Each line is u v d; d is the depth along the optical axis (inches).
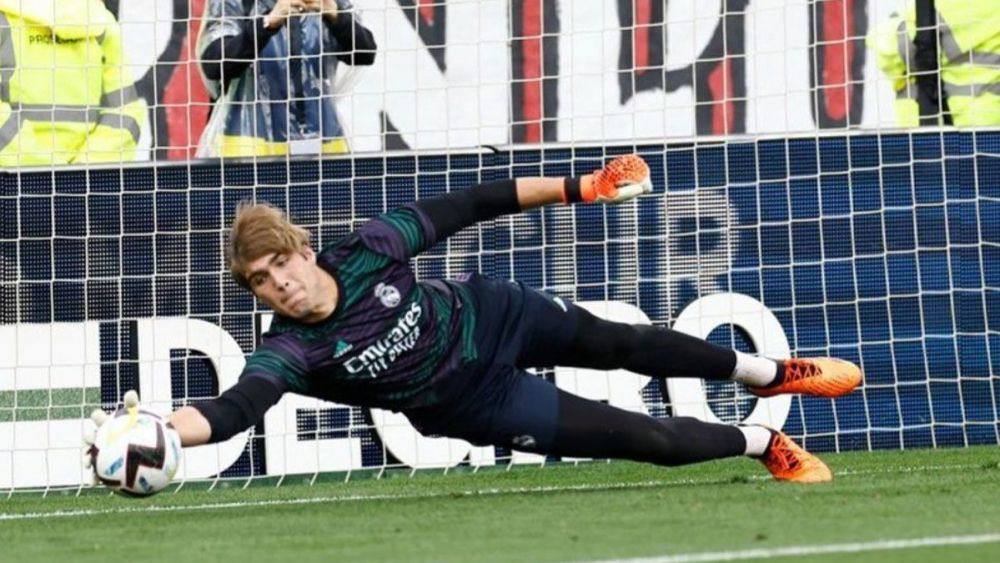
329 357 739.4
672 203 1147.3
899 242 1136.2
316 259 745.0
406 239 755.4
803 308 1138.7
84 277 1149.7
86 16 1243.8
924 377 1128.8
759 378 845.8
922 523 631.2
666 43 1279.5
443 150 1157.7
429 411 770.8
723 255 1143.0
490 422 776.3
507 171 1157.1
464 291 775.7
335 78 1198.9
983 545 557.9
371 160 1158.3
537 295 793.6
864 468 960.3
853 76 1256.8
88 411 1140.5
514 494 861.8
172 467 688.4
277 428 1114.1
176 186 1154.7
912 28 1222.9
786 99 1237.1
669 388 1123.3
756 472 994.1
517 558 553.3
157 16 1282.0
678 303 1143.0
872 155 1140.5
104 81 1257.4
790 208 1142.3
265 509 834.8
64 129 1238.9
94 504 958.4
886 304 1134.4
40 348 1144.2
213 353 1142.3
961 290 1135.0
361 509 792.9
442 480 1040.8
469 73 1299.2
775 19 1275.8
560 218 1147.3
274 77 1173.1
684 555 549.6
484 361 768.9
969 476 862.5
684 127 1277.1
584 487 906.7
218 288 1147.9
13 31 1232.2
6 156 1201.4
